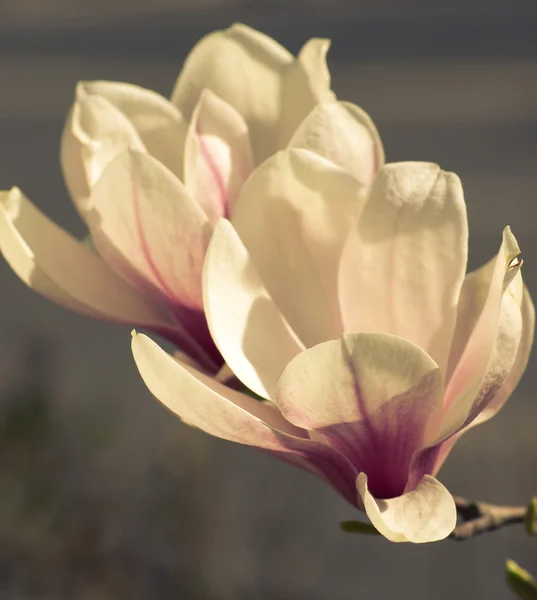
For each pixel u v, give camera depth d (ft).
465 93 29.58
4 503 9.47
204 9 48.06
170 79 34.30
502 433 13.35
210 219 3.96
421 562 11.48
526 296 3.87
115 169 3.85
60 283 3.98
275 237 3.87
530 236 18.99
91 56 38.68
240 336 3.81
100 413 10.22
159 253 3.91
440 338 3.81
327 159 3.88
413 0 47.24
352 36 40.52
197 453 10.23
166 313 4.02
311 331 3.87
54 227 4.00
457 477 12.51
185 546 9.81
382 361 3.71
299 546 11.26
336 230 3.85
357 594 10.84
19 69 36.99
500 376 3.74
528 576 4.13
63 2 52.13
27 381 10.25
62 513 9.56
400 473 3.84
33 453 9.66
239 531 11.09
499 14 42.34
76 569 9.50
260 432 3.75
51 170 25.21
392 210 3.79
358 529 4.05
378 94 30.48
